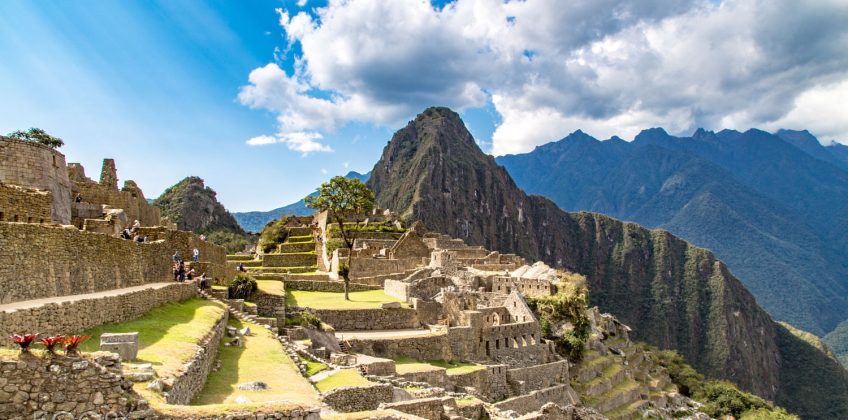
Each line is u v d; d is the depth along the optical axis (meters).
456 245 122.62
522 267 93.31
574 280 88.81
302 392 21.00
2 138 32.47
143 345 20.42
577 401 58.91
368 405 26.95
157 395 14.75
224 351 27.84
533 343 59.56
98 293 25.41
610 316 116.69
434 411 27.92
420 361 46.28
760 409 103.44
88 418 13.23
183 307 32.50
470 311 54.34
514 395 49.56
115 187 47.84
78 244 24.59
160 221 62.88
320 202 80.19
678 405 93.44
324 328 44.34
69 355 13.49
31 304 18.59
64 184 37.56
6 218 26.50
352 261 76.44
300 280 65.88
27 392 13.01
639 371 95.56
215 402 18.53
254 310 41.78
